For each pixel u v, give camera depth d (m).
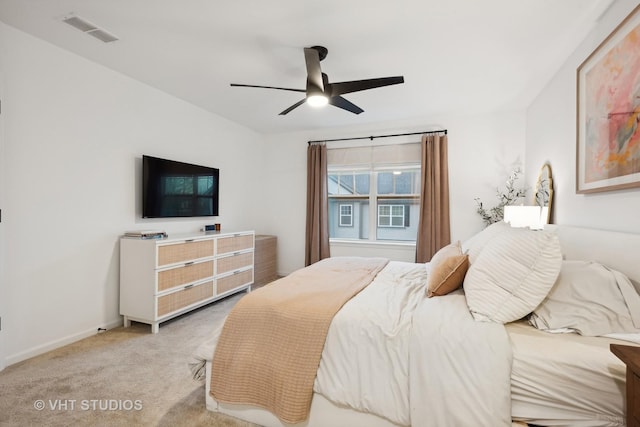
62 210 2.47
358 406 1.34
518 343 1.25
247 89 3.25
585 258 1.75
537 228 2.60
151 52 2.49
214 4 1.89
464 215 4.01
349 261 2.92
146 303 2.75
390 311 1.53
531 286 1.40
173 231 3.50
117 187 2.88
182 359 2.26
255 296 1.75
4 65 2.11
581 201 2.18
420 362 1.27
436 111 3.88
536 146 3.31
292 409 1.38
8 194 2.14
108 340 2.58
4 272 2.12
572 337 1.29
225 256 3.61
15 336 2.19
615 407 1.09
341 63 2.62
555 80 2.76
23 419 1.61
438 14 1.96
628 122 1.59
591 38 2.08
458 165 4.04
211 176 3.97
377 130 4.45
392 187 4.48
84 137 2.61
